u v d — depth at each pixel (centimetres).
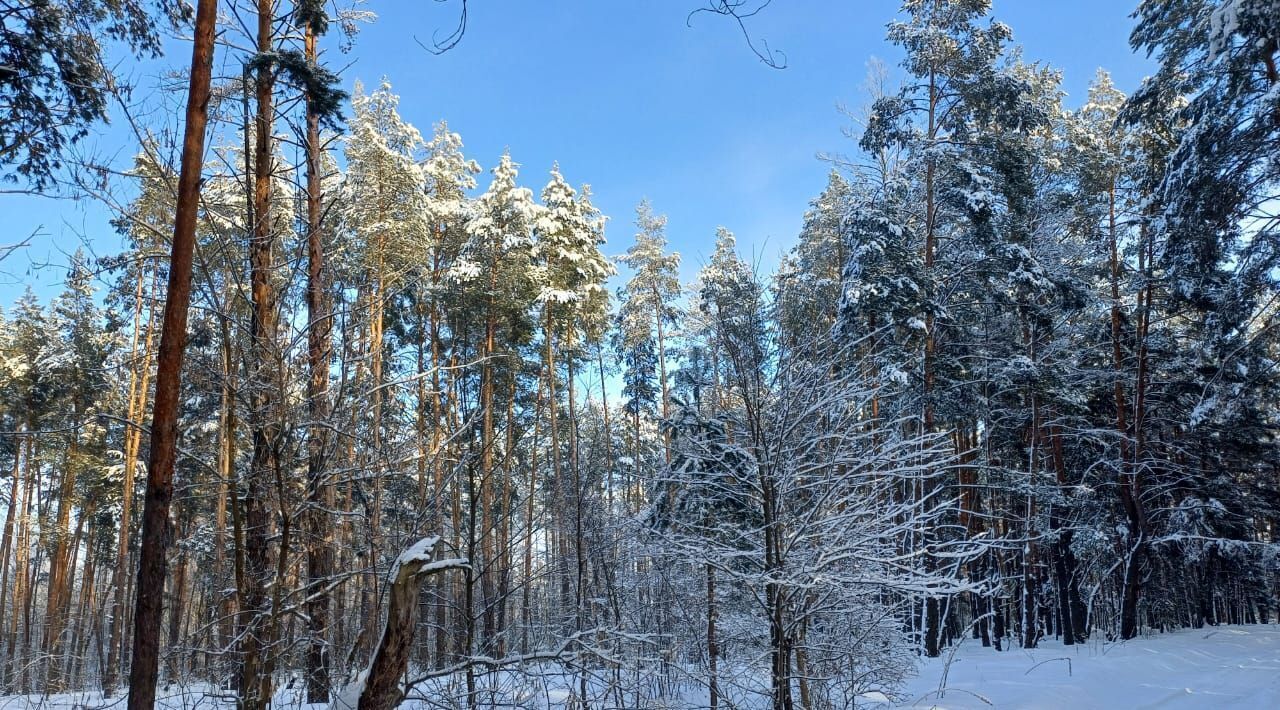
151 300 1969
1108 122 2255
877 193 1773
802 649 809
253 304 729
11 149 826
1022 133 1791
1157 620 2475
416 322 2281
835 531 788
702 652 868
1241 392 1647
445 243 2188
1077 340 2359
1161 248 1733
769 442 781
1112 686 1148
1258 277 1404
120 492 2381
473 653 795
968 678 1200
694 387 890
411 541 796
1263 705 963
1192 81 1638
